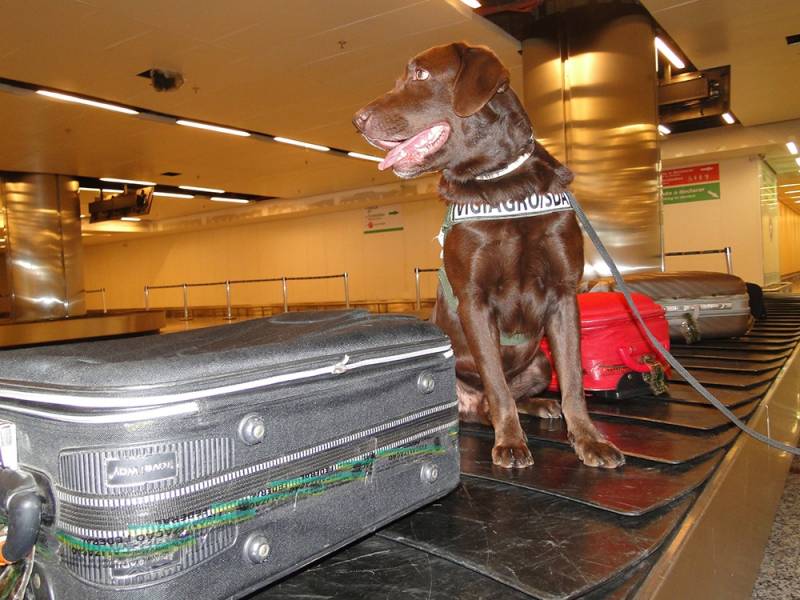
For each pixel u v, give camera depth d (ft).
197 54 21.84
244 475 2.86
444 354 4.20
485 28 20.56
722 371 9.27
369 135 5.58
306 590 3.45
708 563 4.32
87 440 2.54
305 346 3.29
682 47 23.79
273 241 67.41
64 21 18.65
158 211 64.95
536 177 5.41
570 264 5.54
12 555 2.63
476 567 3.56
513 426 5.53
